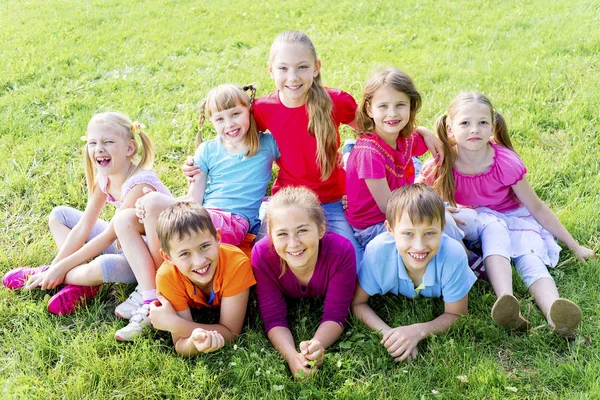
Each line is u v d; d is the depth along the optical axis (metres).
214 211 3.53
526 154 4.51
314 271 3.09
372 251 3.11
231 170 3.73
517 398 2.62
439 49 6.95
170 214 2.93
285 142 3.73
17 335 3.15
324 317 3.09
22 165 4.70
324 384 2.81
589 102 5.13
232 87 3.63
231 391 2.77
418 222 2.86
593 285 3.28
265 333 3.15
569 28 6.99
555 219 3.62
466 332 3.03
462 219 3.52
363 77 6.24
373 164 3.50
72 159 4.85
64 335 3.15
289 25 8.40
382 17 8.39
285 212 2.86
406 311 3.18
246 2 9.56
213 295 3.10
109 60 7.18
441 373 2.79
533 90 5.52
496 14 8.04
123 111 5.70
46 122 5.55
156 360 2.91
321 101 3.59
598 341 2.86
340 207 3.85
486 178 3.64
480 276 3.44
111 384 2.81
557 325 2.87
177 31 8.28
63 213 3.75
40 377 2.88
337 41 7.55
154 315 2.97
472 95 3.59
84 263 3.54
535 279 3.27
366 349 2.96
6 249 3.84
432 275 3.04
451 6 8.50
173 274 3.03
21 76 6.66
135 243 3.22
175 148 4.99
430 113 5.30
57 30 8.45
